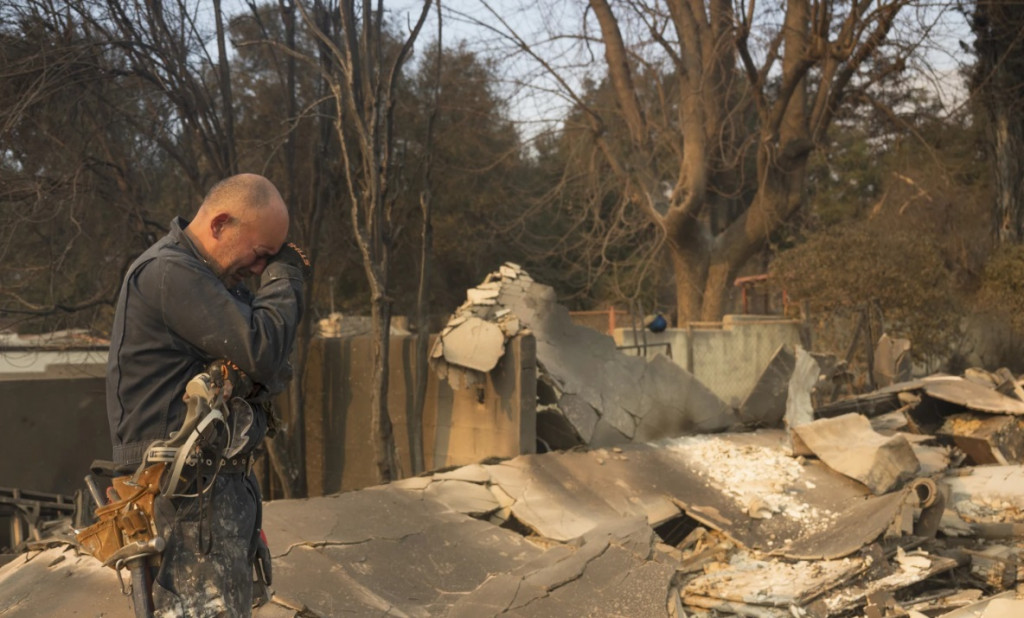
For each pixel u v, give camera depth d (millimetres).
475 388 8781
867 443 7965
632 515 6879
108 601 3934
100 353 15344
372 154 10078
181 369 2135
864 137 26016
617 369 9141
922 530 6938
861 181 31719
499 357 8273
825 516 7129
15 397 13406
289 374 2266
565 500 6945
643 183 19281
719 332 15547
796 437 8398
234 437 2096
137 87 11922
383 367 10047
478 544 5840
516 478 7219
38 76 10523
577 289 27984
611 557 5555
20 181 10812
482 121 20297
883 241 17875
